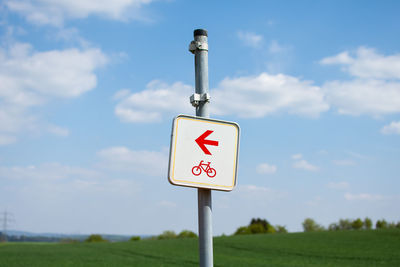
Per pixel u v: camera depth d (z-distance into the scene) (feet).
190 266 113.80
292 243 172.24
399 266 101.91
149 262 126.11
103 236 321.93
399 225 348.18
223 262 119.34
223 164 13.55
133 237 342.03
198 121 13.42
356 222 365.81
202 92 14.10
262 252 148.15
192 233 360.89
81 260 135.03
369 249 142.00
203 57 14.33
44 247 202.28
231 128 13.85
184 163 13.03
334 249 145.89
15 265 121.49
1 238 384.06
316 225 368.89
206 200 13.28
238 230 386.93
